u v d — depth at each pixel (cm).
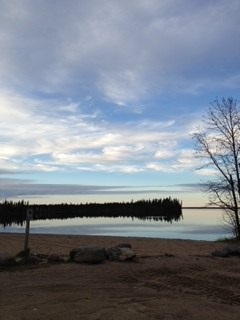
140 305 769
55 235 2398
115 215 9181
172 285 966
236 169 2312
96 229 4131
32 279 1013
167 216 8188
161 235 3077
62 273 1089
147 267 1185
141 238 2231
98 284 965
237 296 866
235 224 2336
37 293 864
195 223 5147
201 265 1234
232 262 1302
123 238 2202
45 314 702
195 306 775
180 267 1195
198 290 920
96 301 795
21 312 715
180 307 762
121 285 958
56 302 785
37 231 3828
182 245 1877
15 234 2486
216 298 848
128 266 1195
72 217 8500
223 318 707
